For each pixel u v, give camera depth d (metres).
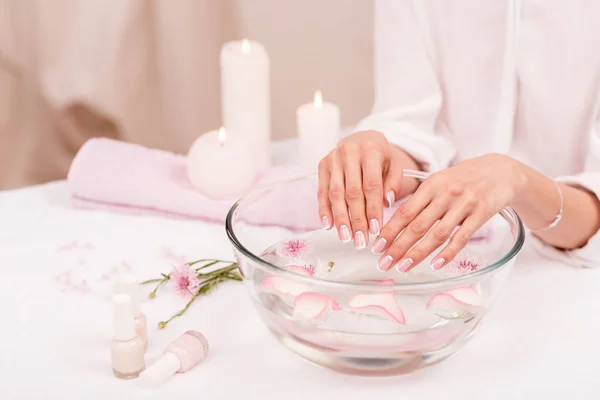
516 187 0.91
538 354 0.83
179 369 0.79
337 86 1.95
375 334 0.71
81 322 0.89
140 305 0.91
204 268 0.99
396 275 0.81
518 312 0.91
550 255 1.04
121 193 1.13
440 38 1.27
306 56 1.94
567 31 1.18
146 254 1.03
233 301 0.93
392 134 1.22
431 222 0.80
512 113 1.26
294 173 1.20
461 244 0.80
